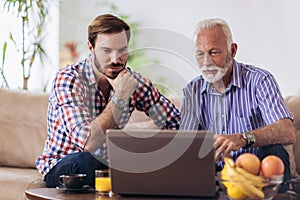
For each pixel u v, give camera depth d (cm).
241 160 209
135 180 217
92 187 256
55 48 473
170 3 445
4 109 388
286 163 262
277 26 414
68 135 291
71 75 284
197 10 438
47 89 468
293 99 354
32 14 462
